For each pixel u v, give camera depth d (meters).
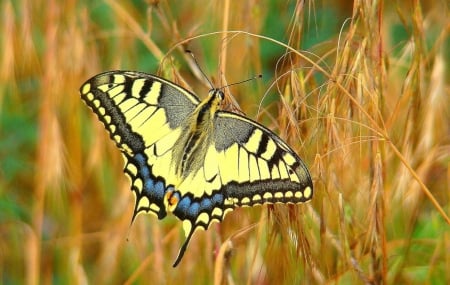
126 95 0.84
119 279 0.89
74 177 0.89
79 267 0.88
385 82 0.83
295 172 0.82
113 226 0.89
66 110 0.89
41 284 0.89
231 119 0.84
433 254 0.85
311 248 0.83
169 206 0.84
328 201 0.84
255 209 0.85
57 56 0.89
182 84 0.85
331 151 0.82
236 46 0.87
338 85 0.82
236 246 0.85
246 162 0.83
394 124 0.86
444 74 0.85
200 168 0.84
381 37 0.83
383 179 0.83
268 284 0.84
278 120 0.84
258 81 0.87
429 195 0.82
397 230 0.85
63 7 0.89
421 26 0.84
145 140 0.84
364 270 0.84
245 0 0.87
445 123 0.85
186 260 0.87
